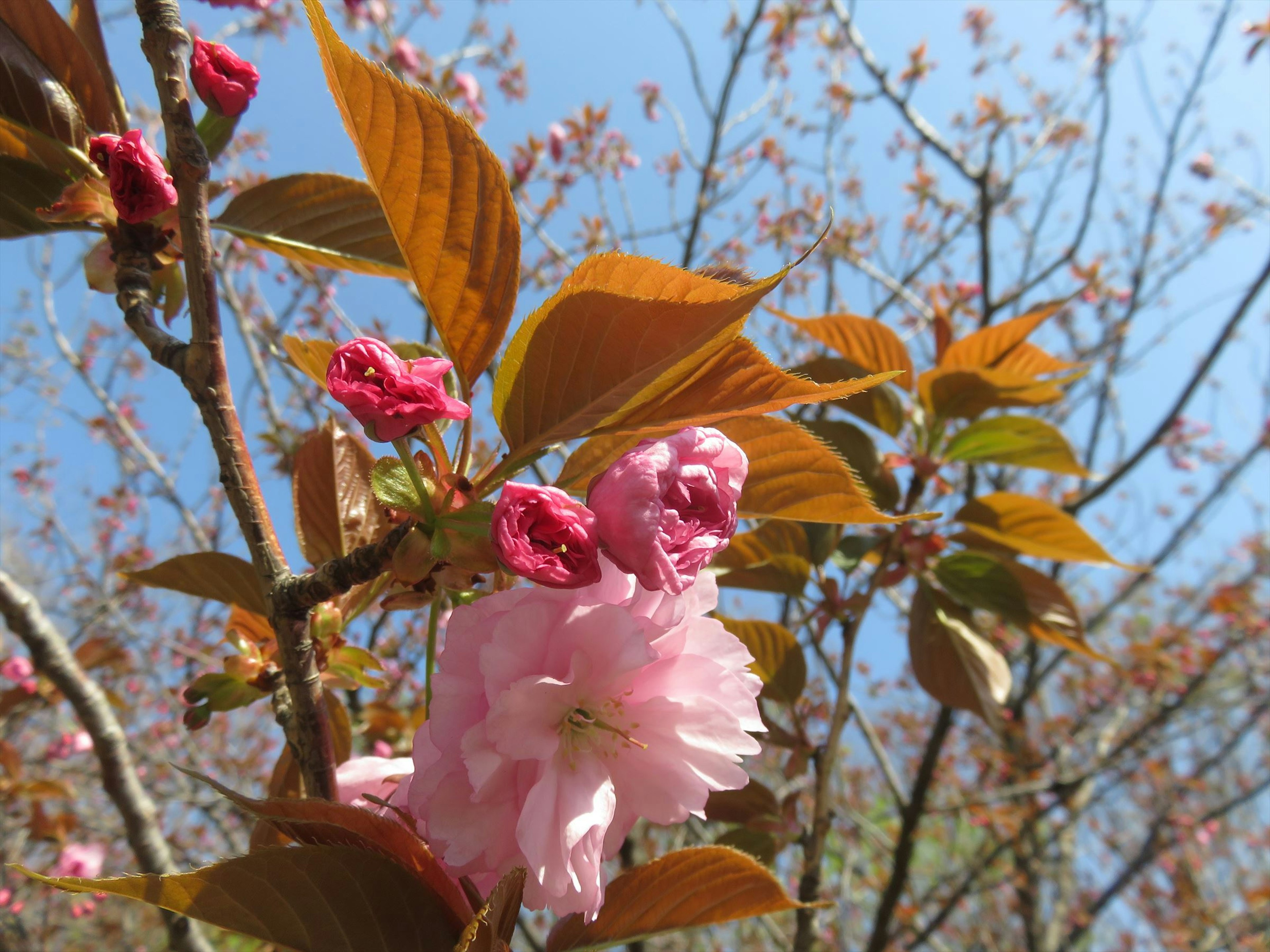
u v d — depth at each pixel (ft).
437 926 0.42
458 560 0.43
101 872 2.13
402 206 0.43
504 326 0.47
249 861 0.39
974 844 2.99
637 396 0.46
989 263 2.14
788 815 0.89
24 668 1.79
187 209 0.48
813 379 1.06
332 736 0.55
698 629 0.49
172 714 2.77
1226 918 3.23
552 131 2.41
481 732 0.42
